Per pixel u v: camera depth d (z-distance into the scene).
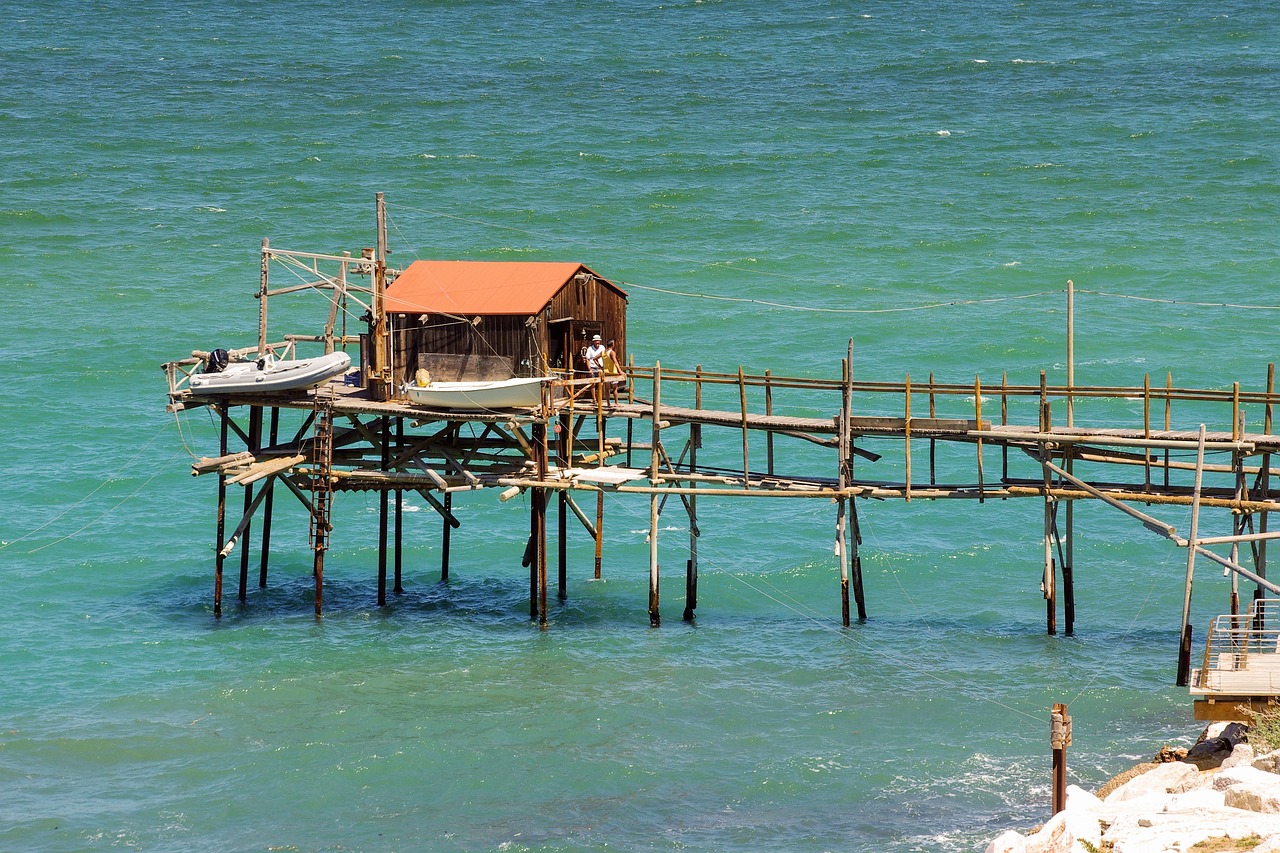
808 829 97.38
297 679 126.06
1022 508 178.62
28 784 106.06
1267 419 128.50
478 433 198.88
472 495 187.25
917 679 126.06
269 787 105.44
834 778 105.69
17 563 159.50
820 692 123.19
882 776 105.75
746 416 136.50
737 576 158.00
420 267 146.50
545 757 109.94
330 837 97.94
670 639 137.62
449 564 162.38
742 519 177.50
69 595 150.62
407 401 138.75
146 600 149.88
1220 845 75.50
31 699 121.75
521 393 133.75
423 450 143.50
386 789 105.12
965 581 155.75
